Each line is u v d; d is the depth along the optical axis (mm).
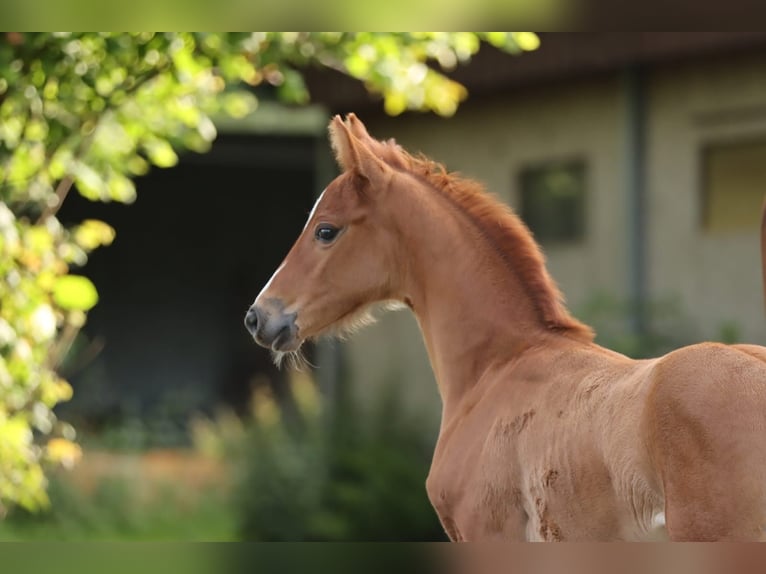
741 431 4188
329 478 13812
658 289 13984
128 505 15203
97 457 18609
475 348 5711
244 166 26078
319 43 8883
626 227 14188
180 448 20875
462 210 5863
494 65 14828
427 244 5836
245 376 26344
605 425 4660
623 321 13742
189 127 9828
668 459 4312
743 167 13242
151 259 25766
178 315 25969
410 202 5863
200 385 26031
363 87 16328
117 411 23797
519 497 5188
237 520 13859
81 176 8602
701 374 4332
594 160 14695
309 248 5977
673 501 4281
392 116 17375
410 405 16328
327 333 6043
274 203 26891
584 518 4746
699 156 13578
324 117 18672
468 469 5418
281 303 5945
